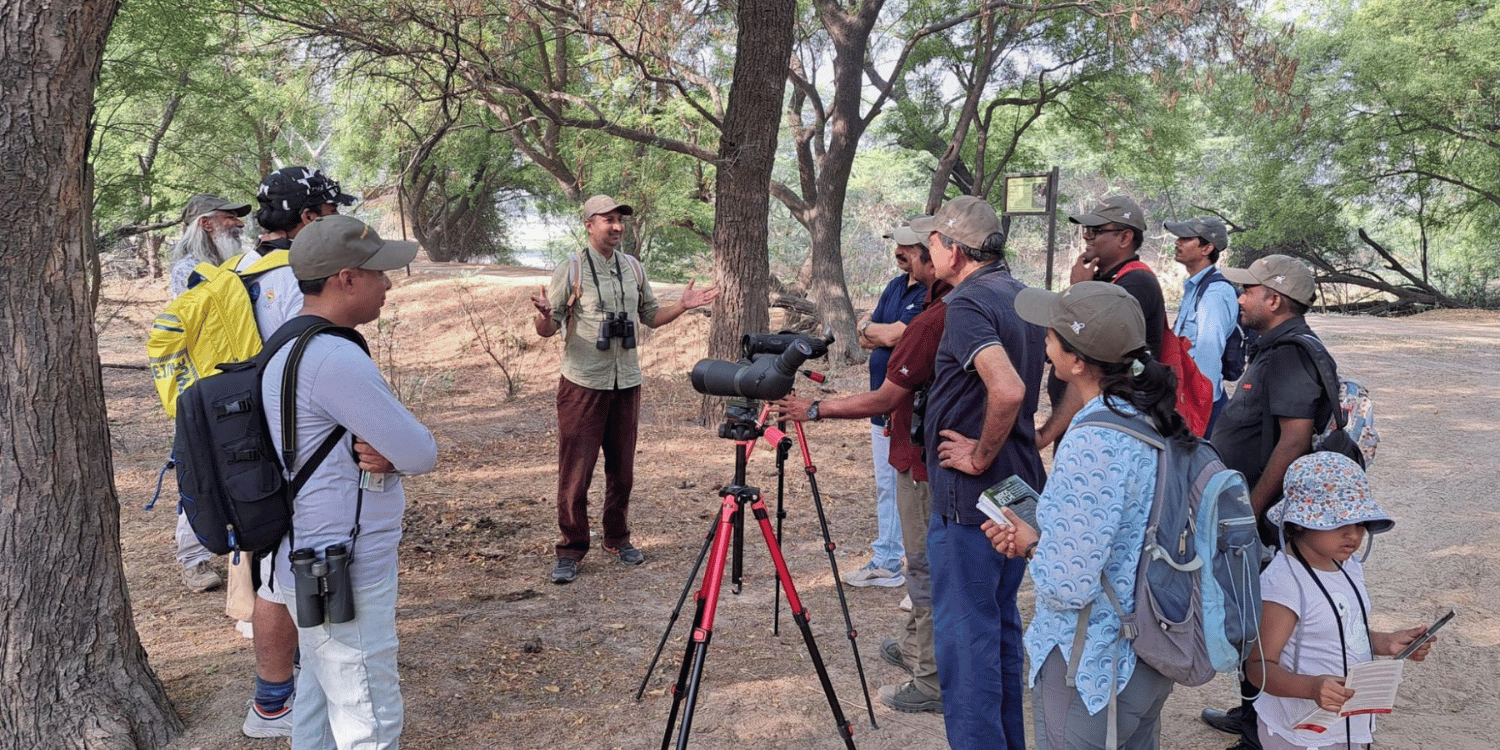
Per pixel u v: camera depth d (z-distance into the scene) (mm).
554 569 5559
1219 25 12969
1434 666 4512
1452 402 11273
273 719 3637
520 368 13234
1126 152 20875
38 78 3252
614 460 5828
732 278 9664
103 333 16141
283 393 2658
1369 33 24250
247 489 2662
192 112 14180
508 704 4082
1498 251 28031
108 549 3572
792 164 38000
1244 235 27906
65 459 3428
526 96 11086
